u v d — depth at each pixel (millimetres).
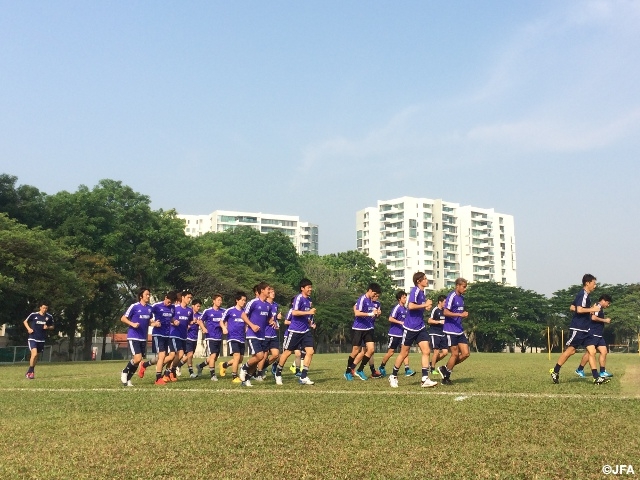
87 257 41812
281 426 7098
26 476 4984
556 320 89438
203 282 52250
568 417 7453
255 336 13352
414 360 27500
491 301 87000
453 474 4875
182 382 14688
